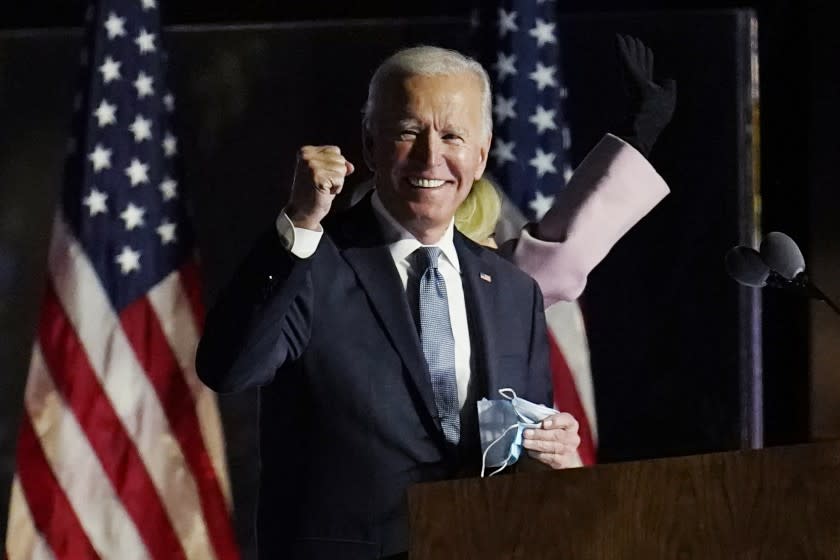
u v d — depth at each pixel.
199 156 12.62
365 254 9.86
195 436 12.12
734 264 8.40
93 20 12.48
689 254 12.50
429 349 9.77
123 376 12.05
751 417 12.53
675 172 12.55
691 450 12.51
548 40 12.41
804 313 12.55
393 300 9.70
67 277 12.11
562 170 12.22
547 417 9.44
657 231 12.49
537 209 12.08
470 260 10.19
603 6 12.62
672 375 12.49
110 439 12.00
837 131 12.59
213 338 8.85
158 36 12.53
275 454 9.49
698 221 12.52
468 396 9.78
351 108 12.70
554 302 12.05
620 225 12.09
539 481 6.57
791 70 12.62
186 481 12.07
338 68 12.72
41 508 11.88
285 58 12.73
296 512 9.34
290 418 9.49
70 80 12.75
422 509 6.57
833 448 6.50
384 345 9.58
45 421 11.95
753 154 12.57
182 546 12.02
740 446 12.52
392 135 10.05
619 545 6.50
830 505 6.46
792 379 12.58
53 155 12.71
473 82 10.22
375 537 9.25
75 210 12.22
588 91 12.50
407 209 9.98
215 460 12.12
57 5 12.77
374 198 10.12
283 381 9.54
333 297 9.64
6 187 12.68
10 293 12.61
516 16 12.42
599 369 12.45
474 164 10.19
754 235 12.55
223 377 8.92
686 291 12.51
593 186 12.06
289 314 9.43
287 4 12.74
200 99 12.68
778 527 6.46
